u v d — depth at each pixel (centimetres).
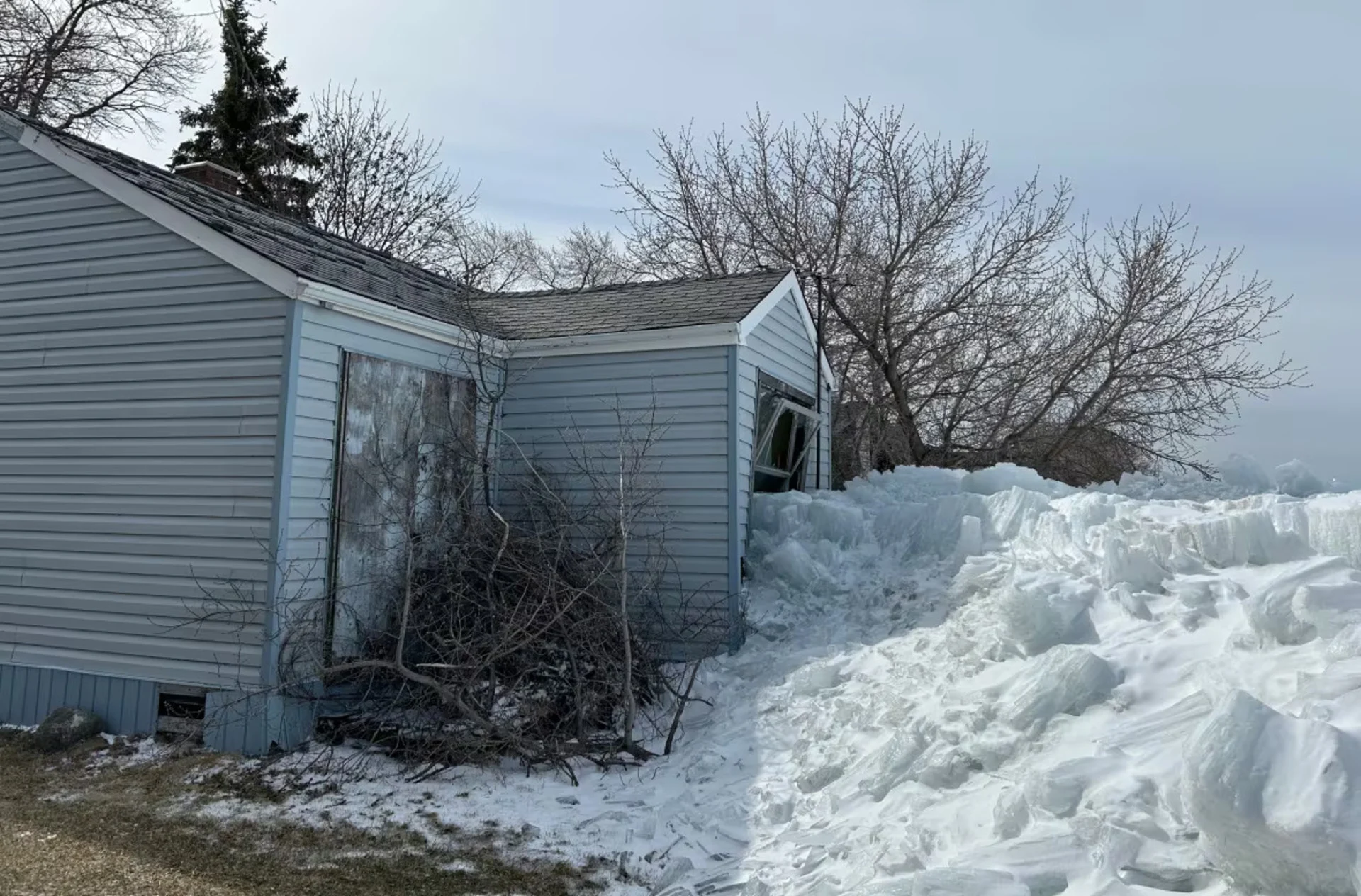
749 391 906
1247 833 310
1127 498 694
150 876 464
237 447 686
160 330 723
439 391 842
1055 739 450
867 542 870
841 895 395
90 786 609
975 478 944
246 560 673
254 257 686
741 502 865
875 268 1838
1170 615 508
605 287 1159
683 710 709
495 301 1134
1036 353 1816
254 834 525
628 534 782
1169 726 413
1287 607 430
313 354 696
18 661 751
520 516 887
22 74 1936
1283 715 334
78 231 761
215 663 677
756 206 2000
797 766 571
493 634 658
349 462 727
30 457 766
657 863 484
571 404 911
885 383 1891
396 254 2580
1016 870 357
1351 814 294
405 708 676
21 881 452
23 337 778
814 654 720
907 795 468
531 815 550
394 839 518
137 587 712
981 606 641
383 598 748
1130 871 342
